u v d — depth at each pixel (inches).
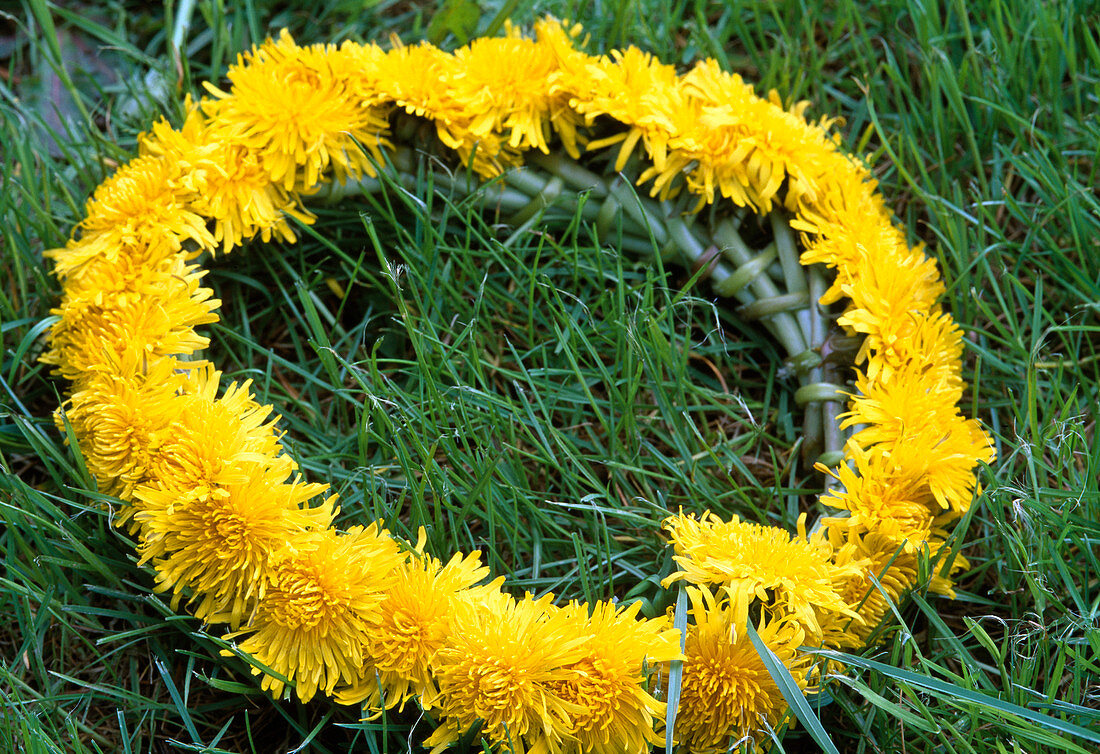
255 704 28.4
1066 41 31.9
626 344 30.2
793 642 27.1
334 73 29.6
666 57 32.4
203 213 29.1
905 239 31.3
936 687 27.1
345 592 27.0
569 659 26.7
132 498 27.8
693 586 27.8
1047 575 28.9
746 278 29.9
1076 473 29.9
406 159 30.3
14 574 29.0
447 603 27.1
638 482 30.2
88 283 28.6
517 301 31.2
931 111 32.4
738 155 29.3
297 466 28.0
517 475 29.7
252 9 32.7
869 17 33.2
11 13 33.0
